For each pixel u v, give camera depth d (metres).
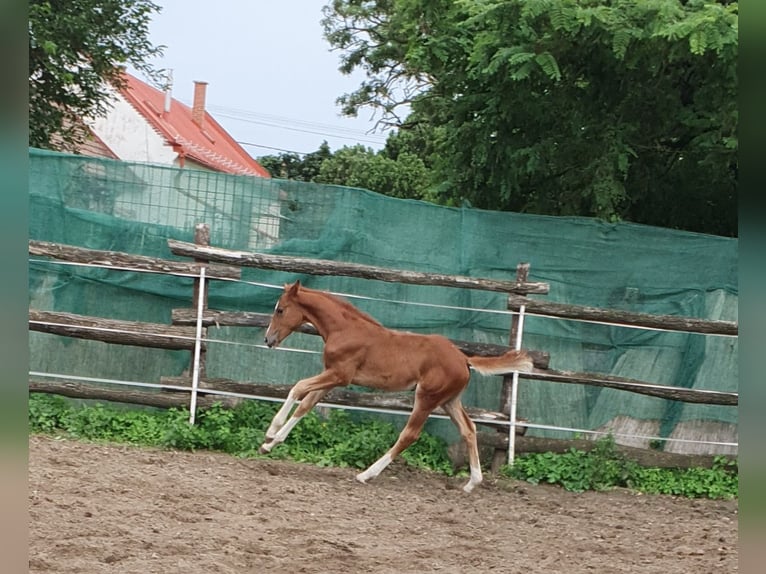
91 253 8.60
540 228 9.52
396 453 8.15
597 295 9.58
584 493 8.62
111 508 5.78
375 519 6.64
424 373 8.15
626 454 9.14
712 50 10.00
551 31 10.30
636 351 9.59
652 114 11.21
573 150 11.09
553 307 9.13
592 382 9.13
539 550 6.16
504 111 11.03
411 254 9.35
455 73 11.70
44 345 8.82
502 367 8.22
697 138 10.80
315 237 9.20
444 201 12.48
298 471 8.00
